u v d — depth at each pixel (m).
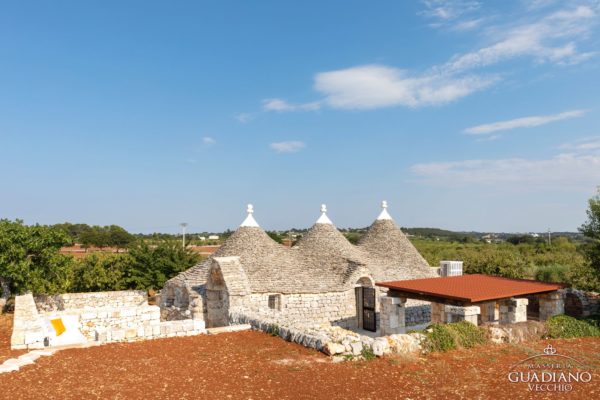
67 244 27.78
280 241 55.81
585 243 22.56
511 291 18.67
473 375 12.24
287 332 15.85
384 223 31.52
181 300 25.95
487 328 16.23
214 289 23.23
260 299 22.56
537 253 51.03
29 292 25.38
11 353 15.16
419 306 26.08
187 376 11.75
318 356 13.67
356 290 26.58
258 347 14.82
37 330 17.86
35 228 25.77
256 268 24.08
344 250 27.97
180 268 34.47
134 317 20.52
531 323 17.36
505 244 75.19
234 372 12.13
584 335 17.72
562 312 20.66
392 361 13.25
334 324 24.09
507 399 10.46
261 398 10.17
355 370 12.41
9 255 24.30
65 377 11.55
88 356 13.67
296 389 10.80
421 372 12.38
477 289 18.91
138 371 12.16
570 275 29.06
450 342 14.96
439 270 30.53
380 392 10.72
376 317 25.03
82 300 29.17
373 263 27.78
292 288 23.39
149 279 34.09
